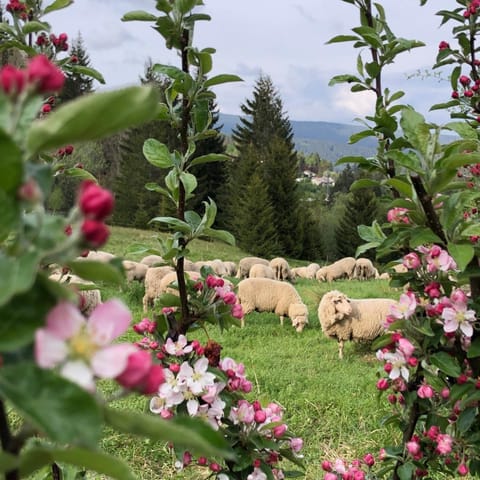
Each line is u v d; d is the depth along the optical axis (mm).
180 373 2383
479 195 2285
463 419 2459
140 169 38125
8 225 752
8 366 727
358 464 2941
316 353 9938
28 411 697
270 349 10070
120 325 771
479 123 3797
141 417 812
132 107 774
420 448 2709
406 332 2617
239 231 34406
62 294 760
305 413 6703
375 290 17344
